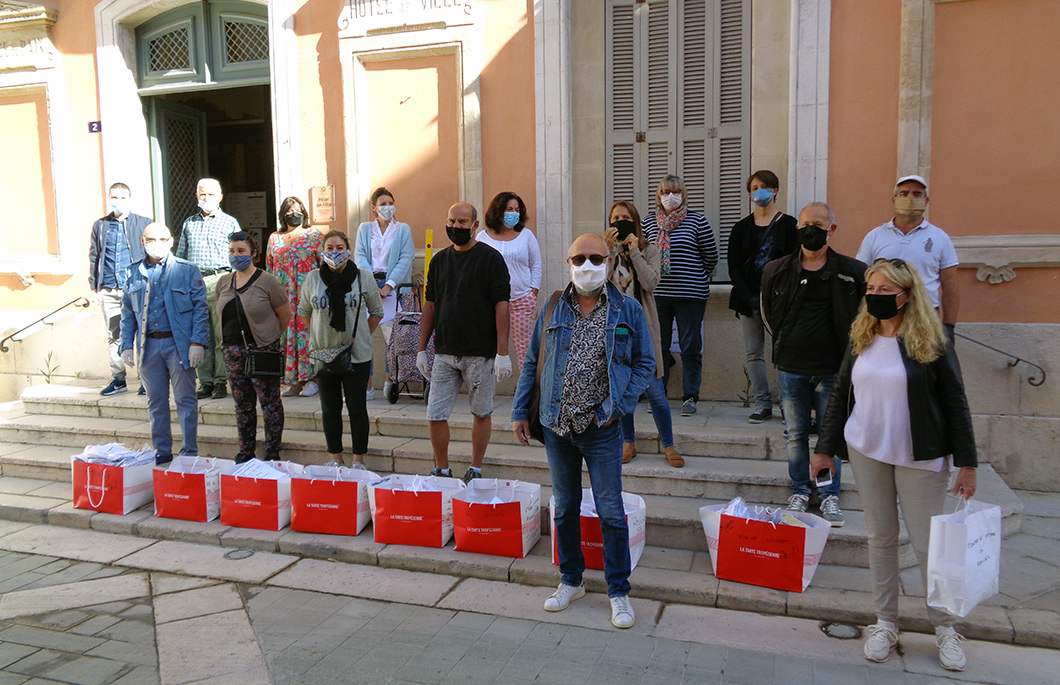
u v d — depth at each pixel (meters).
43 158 7.33
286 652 3.30
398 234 5.96
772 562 3.67
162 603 3.81
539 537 4.33
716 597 3.64
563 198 5.86
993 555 3.02
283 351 5.71
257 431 5.73
